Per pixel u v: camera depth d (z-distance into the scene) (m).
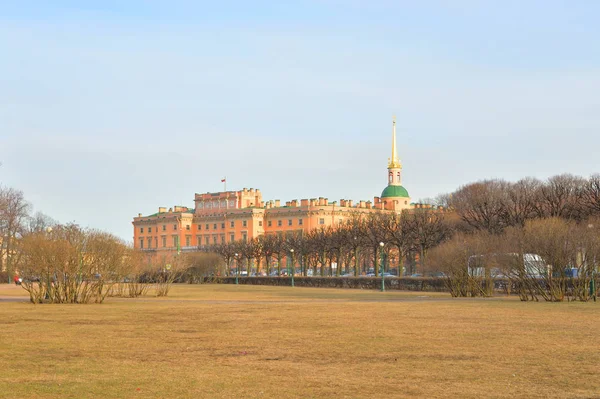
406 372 27.47
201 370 28.05
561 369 27.97
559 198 136.75
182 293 103.12
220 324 45.88
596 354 31.61
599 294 76.81
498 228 137.50
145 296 90.94
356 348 33.78
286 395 23.45
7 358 30.98
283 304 68.69
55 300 73.44
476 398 22.97
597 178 145.38
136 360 30.47
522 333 39.53
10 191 165.38
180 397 23.20
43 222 187.25
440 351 32.69
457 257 87.19
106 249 76.25
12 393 23.70
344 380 25.94
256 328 43.06
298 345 34.94
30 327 44.19
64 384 25.20
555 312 54.50
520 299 75.69
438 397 23.12
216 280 173.12
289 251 192.25
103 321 48.53
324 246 181.50
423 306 63.16
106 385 25.06
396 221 170.88
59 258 72.19
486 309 58.25
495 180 177.88
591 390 24.16
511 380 25.84
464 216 150.88
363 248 180.75
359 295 95.12
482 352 32.31
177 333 40.50
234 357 31.23
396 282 121.62
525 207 137.25
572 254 71.44
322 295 95.69
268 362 29.89
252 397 23.17
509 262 76.19
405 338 37.44
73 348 34.12
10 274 160.88
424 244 146.12
